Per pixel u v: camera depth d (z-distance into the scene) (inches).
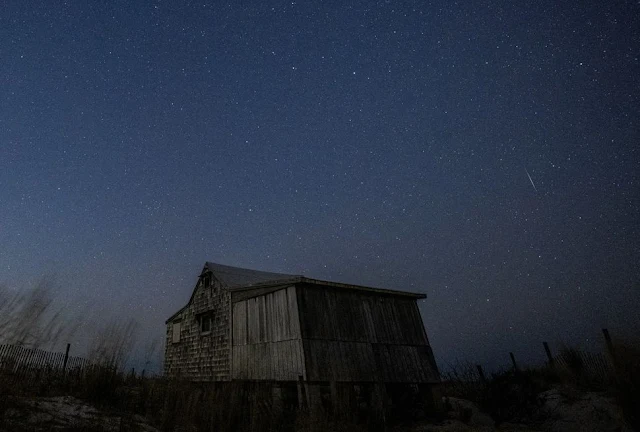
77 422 332.5
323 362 568.4
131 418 379.2
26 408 332.2
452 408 655.8
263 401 470.6
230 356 691.4
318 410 464.1
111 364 453.4
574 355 664.4
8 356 386.0
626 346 375.6
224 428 392.5
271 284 652.7
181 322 882.1
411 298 756.0
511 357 783.7
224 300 762.2
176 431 372.2
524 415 582.9
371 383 607.2
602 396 542.3
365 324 657.0
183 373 797.2
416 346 704.4
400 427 551.5
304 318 590.2
